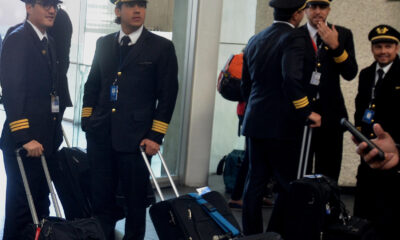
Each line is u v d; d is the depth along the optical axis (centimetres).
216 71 574
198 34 559
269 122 352
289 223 327
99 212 351
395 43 378
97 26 509
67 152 366
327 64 380
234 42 630
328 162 399
